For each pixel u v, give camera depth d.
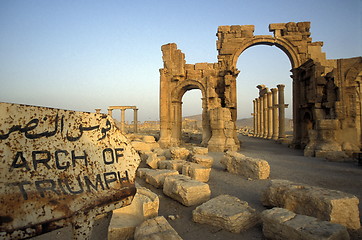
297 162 10.90
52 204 2.04
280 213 3.69
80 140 2.51
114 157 2.73
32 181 2.02
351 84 13.60
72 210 2.14
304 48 19.31
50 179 2.14
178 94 20.19
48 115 2.32
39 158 2.14
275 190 4.73
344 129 13.38
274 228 3.50
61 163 2.27
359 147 13.30
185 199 5.10
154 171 7.41
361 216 4.40
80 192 2.27
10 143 1.99
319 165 10.01
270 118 30.80
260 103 34.88
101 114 2.82
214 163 10.70
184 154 10.82
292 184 4.81
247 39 19.91
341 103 13.57
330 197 3.92
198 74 20.25
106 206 2.41
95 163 2.53
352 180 7.26
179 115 20.67
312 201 4.03
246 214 4.06
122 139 2.89
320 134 13.20
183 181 5.61
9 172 1.92
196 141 23.69
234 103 19.20
